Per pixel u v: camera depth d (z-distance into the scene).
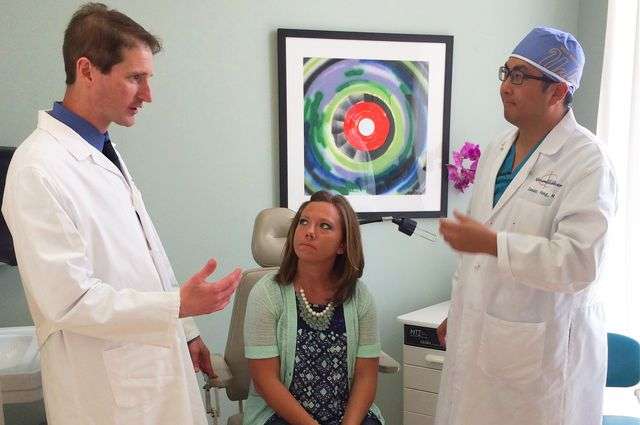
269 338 1.70
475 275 1.65
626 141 2.21
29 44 2.18
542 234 1.54
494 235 1.40
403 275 2.67
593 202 1.41
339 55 2.45
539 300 1.54
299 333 1.72
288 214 2.08
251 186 2.46
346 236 1.77
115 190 1.38
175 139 2.35
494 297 1.59
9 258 2.06
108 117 1.35
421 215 2.63
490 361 1.58
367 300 1.79
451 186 2.66
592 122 2.62
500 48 2.65
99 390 1.29
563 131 1.57
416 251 2.67
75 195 1.27
